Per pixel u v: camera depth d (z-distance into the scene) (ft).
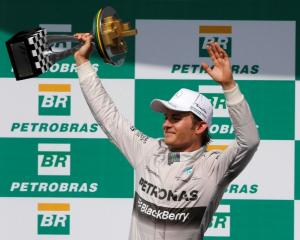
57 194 55.67
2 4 55.16
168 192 38.55
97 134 55.67
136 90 55.67
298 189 55.72
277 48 55.52
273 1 55.31
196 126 39.58
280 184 55.67
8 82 55.42
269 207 55.77
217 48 36.50
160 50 55.57
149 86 55.67
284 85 55.62
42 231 55.72
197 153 38.91
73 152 55.67
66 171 55.67
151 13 55.42
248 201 55.67
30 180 55.62
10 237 55.62
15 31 55.31
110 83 55.62
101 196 55.72
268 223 55.77
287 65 55.57
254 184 55.67
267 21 55.36
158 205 38.68
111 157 55.67
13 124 55.47
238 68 55.57
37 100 55.57
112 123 40.78
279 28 55.42
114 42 39.50
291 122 55.67
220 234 55.72
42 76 55.52
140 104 55.67
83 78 40.57
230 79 36.22
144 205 39.14
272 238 55.83
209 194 38.58
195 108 39.27
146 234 38.96
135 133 40.78
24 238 55.72
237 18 55.42
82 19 55.42
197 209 38.52
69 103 55.67
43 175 55.62
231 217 55.67
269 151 55.67
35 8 55.36
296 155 55.67
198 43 55.52
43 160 55.62
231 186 55.67
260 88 55.57
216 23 55.42
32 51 39.17
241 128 36.50
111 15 39.81
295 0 55.36
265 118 55.67
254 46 55.42
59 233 55.77
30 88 55.52
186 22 55.42
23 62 39.40
